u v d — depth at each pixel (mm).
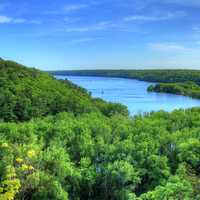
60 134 19531
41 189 12836
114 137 20016
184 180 11102
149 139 18422
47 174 13773
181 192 10141
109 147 17438
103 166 16172
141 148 17188
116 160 16531
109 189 15766
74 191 15625
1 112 53375
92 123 21734
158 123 23375
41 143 18016
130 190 15312
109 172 15742
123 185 15625
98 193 16094
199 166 16172
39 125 21094
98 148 17656
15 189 11352
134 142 18672
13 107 54656
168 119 25328
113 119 25891
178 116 25484
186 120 24453
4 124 20688
